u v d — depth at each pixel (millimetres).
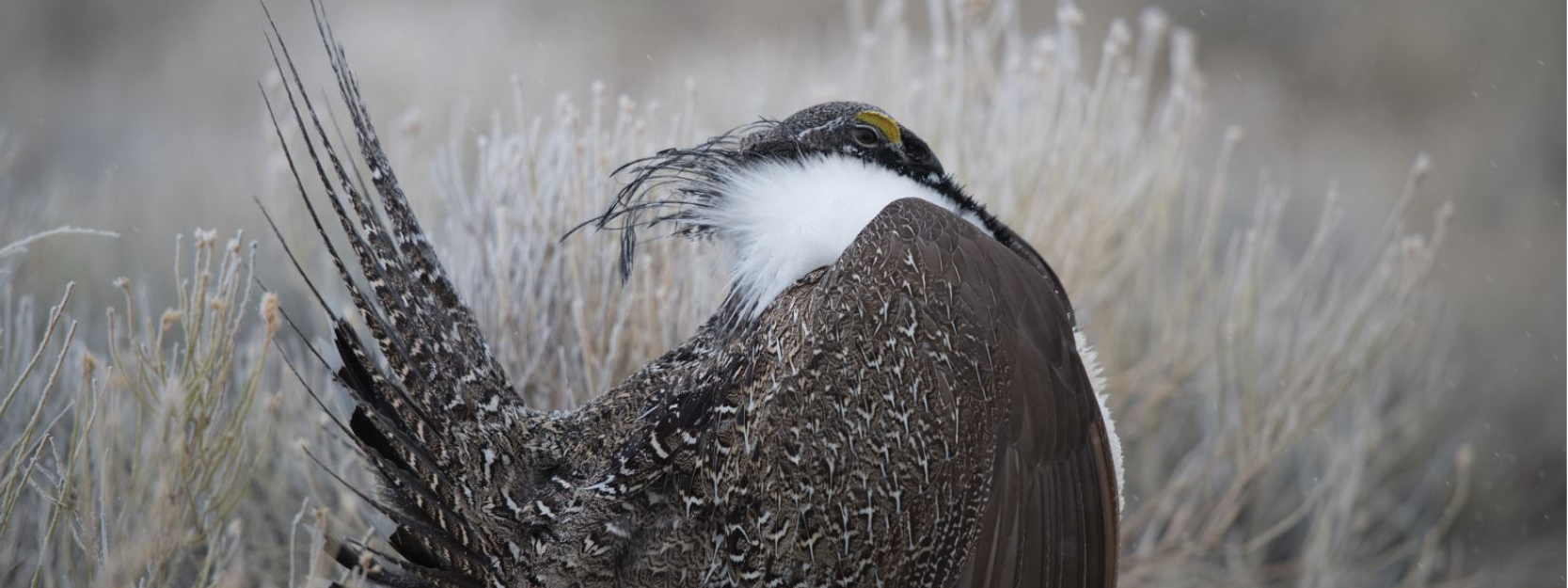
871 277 4984
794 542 4934
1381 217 18094
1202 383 10961
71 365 7293
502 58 19375
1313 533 10766
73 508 5797
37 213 10250
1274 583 10898
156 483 6316
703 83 17109
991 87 10797
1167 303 11320
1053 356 5129
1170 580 10086
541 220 7891
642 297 7871
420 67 18422
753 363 5109
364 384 5383
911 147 6023
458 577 5328
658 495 5160
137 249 11289
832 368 4914
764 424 4965
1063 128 10117
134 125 18656
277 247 10133
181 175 14320
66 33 21625
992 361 4984
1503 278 16953
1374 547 11570
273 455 7809
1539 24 24422
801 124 5848
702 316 7902
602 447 5348
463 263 8336
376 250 5332
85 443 5637
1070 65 10805
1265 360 11164
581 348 7828
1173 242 13742
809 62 17750
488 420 5328
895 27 12211
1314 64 25172
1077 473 5121
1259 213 11008
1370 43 25109
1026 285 5188
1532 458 13133
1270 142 20625
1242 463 10008
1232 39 25531
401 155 9961
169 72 20375
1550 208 20250
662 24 23234
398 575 5512
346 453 7809
